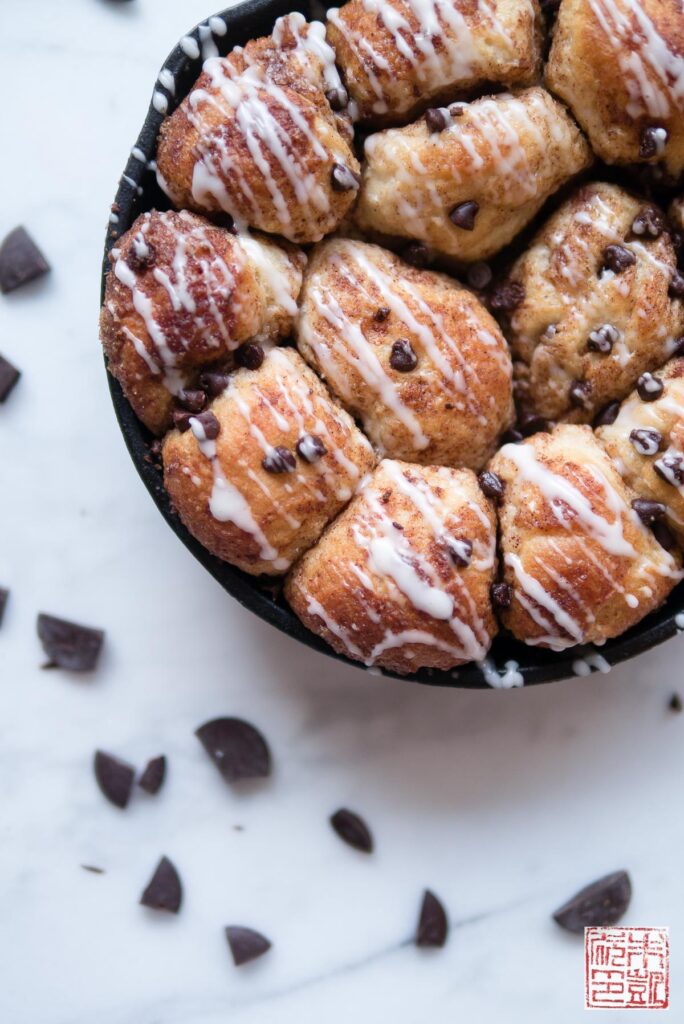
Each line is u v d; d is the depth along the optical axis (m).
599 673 0.48
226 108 0.40
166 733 0.47
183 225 0.40
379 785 0.48
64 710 0.47
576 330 0.42
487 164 0.40
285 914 0.47
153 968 0.47
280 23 0.41
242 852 0.47
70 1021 0.47
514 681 0.42
